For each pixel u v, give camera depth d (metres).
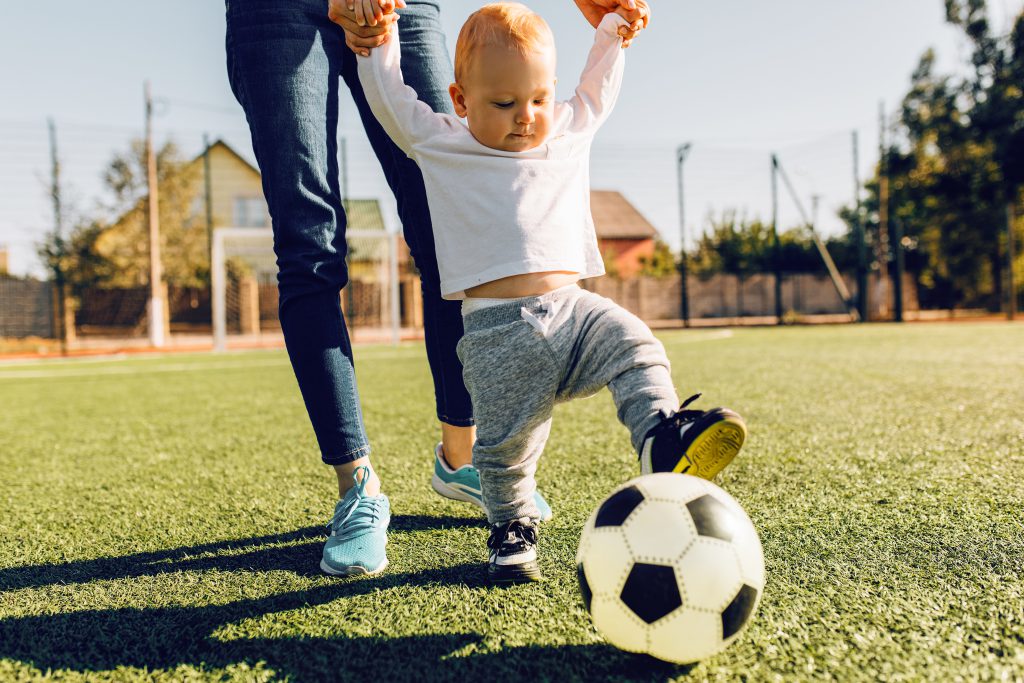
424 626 1.25
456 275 1.53
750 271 24.05
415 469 2.50
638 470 2.33
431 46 1.83
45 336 18.75
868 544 1.56
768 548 1.56
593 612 1.10
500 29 1.49
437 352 1.87
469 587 1.42
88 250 20.89
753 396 4.15
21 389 6.34
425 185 1.61
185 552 1.70
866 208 29.92
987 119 24.38
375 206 24.66
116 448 3.18
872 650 1.09
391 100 1.57
